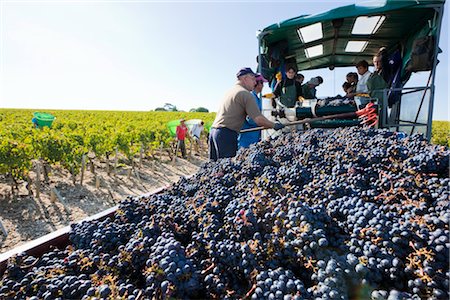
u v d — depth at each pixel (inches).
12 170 307.1
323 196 63.5
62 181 381.1
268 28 231.0
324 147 98.9
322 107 189.8
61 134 435.2
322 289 39.9
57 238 70.6
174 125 634.8
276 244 48.0
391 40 289.0
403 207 53.1
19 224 245.4
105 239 60.3
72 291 47.1
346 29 272.7
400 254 41.6
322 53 343.6
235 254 49.5
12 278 55.1
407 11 212.8
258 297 42.8
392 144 86.7
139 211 72.2
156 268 45.8
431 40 196.9
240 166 93.6
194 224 62.2
